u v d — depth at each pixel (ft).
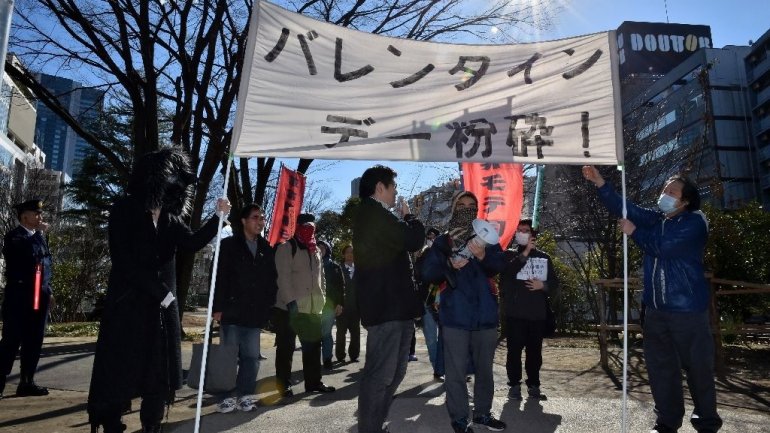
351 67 12.12
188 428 13.82
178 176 11.68
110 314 10.42
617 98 12.59
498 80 12.57
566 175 43.73
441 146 12.10
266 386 20.88
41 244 18.88
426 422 14.67
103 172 87.97
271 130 11.55
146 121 37.81
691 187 12.80
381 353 11.03
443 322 13.11
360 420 10.97
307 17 12.10
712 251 31.24
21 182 80.79
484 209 21.42
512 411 15.92
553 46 12.81
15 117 164.25
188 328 47.47
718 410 15.89
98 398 10.11
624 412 10.79
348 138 11.84
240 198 47.14
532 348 18.03
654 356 12.98
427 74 12.37
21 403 17.11
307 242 19.44
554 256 49.55
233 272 15.98
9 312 17.81
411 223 11.67
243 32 38.83
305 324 19.21
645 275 13.12
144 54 36.81
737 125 141.38
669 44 157.48
